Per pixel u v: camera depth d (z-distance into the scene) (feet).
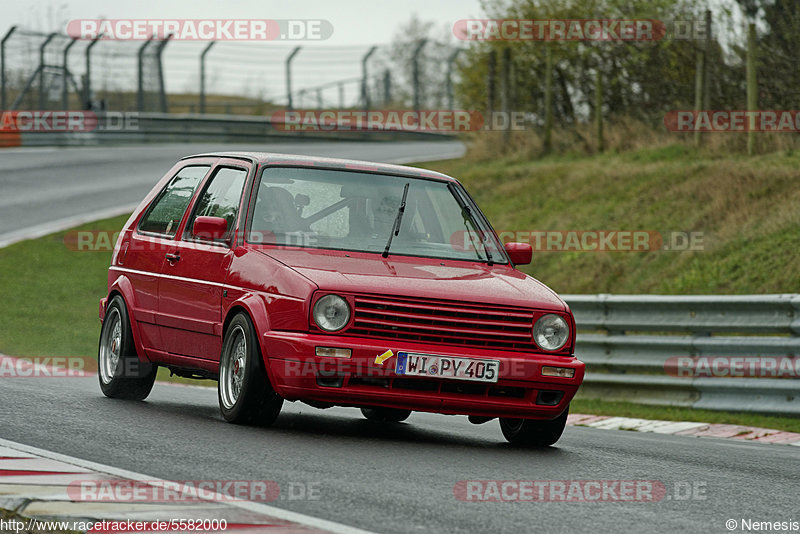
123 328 82.69
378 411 85.56
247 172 75.51
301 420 76.54
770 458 70.08
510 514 45.70
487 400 66.03
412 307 65.41
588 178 198.18
